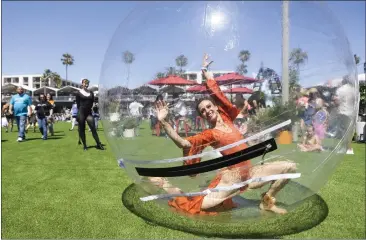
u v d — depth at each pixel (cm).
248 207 241
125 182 400
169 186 249
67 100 3459
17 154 620
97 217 281
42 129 914
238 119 227
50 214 289
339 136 251
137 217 280
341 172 442
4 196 341
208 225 262
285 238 240
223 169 232
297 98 229
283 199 245
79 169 477
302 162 237
